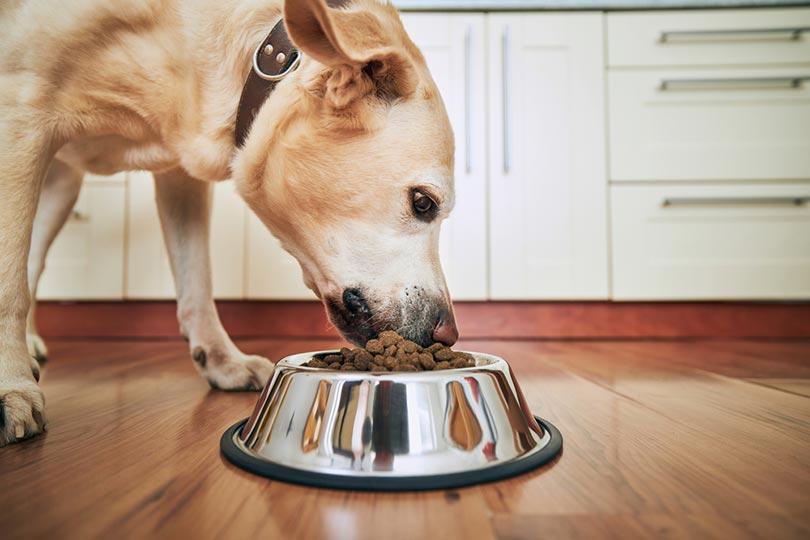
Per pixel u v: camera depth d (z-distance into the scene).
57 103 0.93
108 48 0.95
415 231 1.01
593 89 2.33
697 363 1.65
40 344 1.65
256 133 0.99
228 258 2.34
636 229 2.34
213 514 0.54
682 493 0.60
